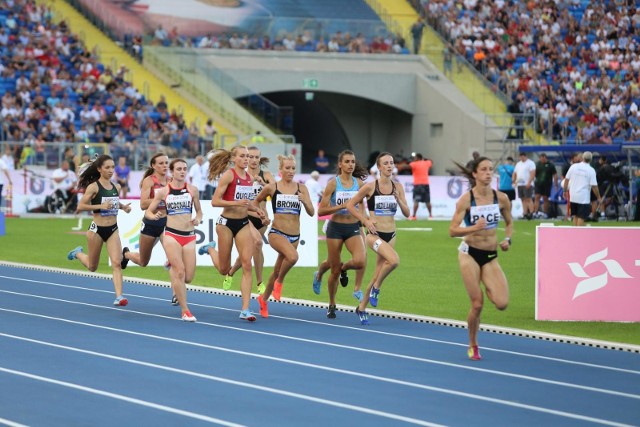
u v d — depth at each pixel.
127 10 86.69
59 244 50.12
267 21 89.25
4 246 48.88
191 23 87.69
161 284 35.81
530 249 49.59
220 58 87.44
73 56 83.06
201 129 82.25
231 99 82.50
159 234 30.73
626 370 21.41
